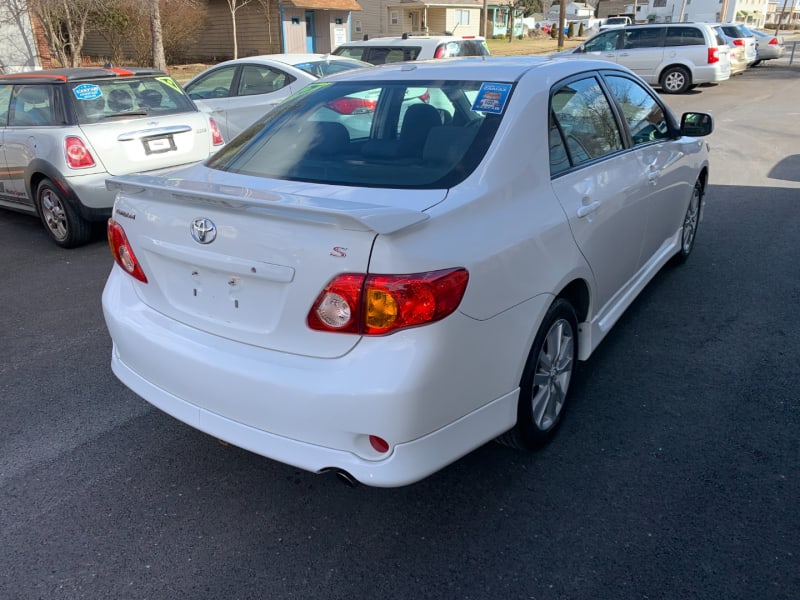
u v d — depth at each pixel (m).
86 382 3.94
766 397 3.57
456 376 2.36
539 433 3.06
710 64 17.38
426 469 2.35
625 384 3.73
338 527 2.74
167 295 2.75
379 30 41.53
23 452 3.27
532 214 2.75
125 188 2.75
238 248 2.41
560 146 3.11
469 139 2.81
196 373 2.56
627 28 18.34
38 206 6.61
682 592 2.35
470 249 2.39
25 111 6.54
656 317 4.58
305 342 2.35
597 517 2.73
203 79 9.95
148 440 3.37
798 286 5.07
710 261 5.66
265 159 3.11
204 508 2.87
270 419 2.41
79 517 2.82
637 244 3.94
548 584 2.41
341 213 2.12
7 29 19.61
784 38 52.72
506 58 3.57
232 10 25.75
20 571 2.53
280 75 9.27
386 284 2.17
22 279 5.71
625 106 3.97
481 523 2.73
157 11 19.50
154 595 2.42
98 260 6.21
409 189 2.62
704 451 3.13
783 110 14.69
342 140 3.06
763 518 2.70
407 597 2.38
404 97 3.10
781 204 7.47
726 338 4.25
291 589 2.43
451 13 43.75
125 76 6.72
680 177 4.66
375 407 2.23
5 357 4.26
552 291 2.79
